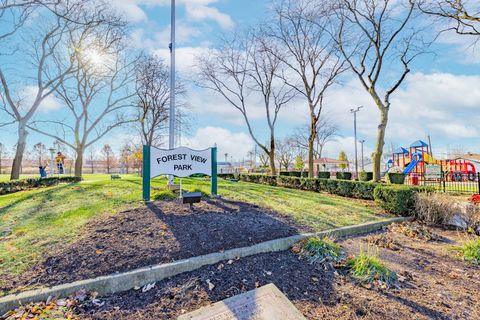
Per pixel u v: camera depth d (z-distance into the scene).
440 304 2.52
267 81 17.89
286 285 2.78
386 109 11.25
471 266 3.45
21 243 3.39
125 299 2.51
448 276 3.15
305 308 2.40
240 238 3.73
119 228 3.87
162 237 3.61
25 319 2.14
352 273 3.04
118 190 7.05
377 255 3.59
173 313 2.31
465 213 5.34
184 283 2.76
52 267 2.82
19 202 5.65
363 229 4.90
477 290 2.81
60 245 3.32
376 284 2.83
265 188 9.89
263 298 2.46
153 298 2.53
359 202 7.64
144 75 20.06
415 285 2.89
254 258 3.33
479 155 33.22
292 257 3.46
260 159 50.62
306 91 15.53
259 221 4.54
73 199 5.84
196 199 5.01
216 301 2.48
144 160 5.73
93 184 8.21
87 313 2.28
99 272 2.74
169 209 4.93
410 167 20.00
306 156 47.75
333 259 3.35
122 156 45.38
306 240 3.86
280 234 4.03
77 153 16.38
